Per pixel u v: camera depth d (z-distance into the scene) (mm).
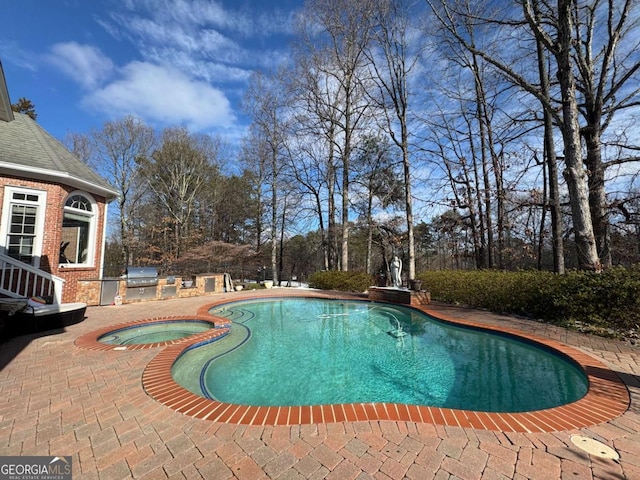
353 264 30484
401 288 11305
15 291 8172
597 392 3326
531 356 5387
